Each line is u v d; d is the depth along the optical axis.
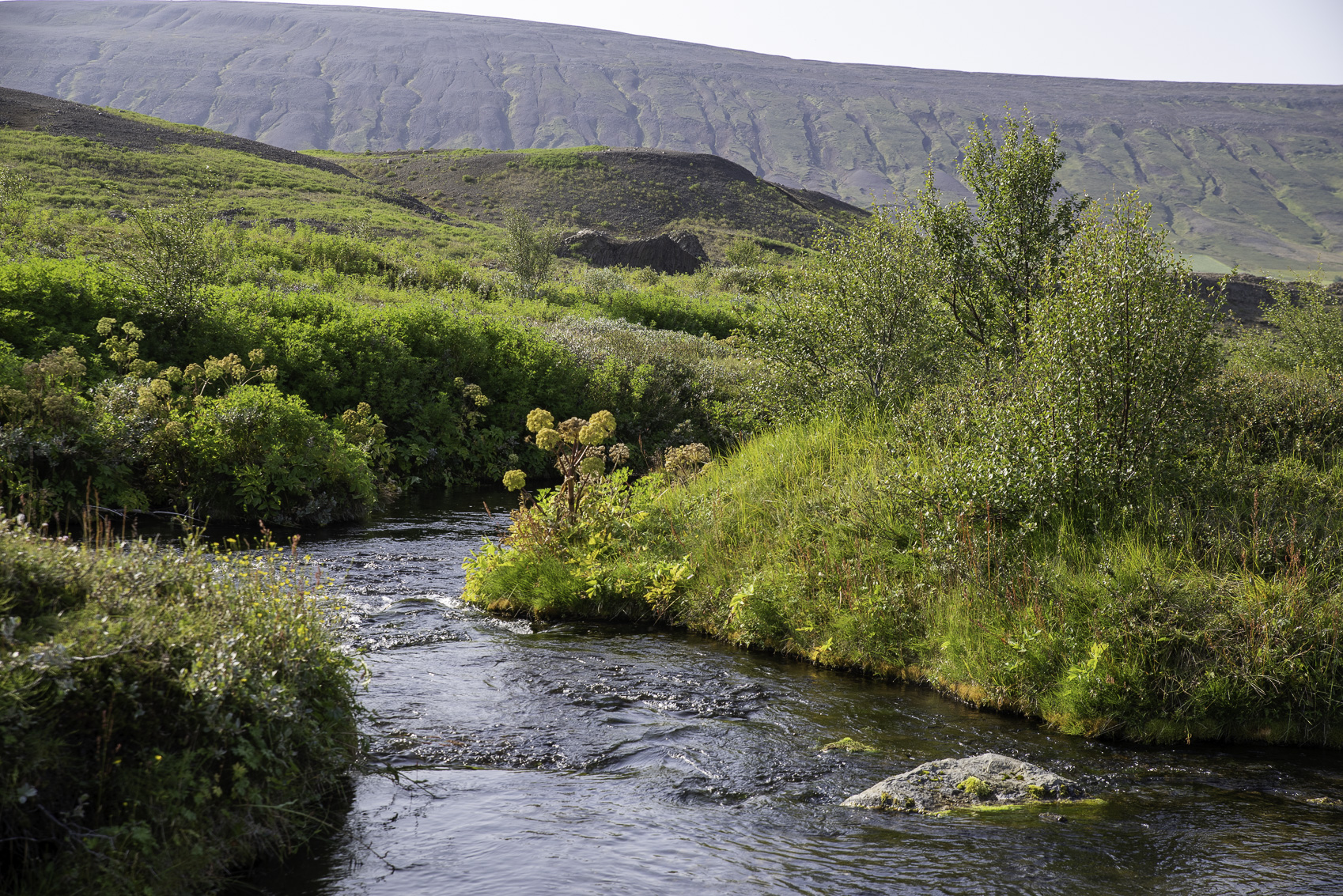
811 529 8.51
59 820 3.30
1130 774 5.16
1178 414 7.76
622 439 20.56
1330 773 5.21
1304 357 20.20
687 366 23.56
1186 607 6.06
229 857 3.76
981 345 12.58
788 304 14.22
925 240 13.05
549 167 95.44
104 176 51.97
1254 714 5.70
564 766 5.09
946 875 3.89
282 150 83.19
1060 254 12.03
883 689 6.71
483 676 6.55
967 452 8.07
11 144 53.72
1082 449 7.35
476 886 3.72
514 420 19.45
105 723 3.51
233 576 4.96
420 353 18.77
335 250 34.41
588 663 7.02
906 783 4.82
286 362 15.78
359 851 4.00
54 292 14.05
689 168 100.88
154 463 11.34
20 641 3.58
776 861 4.00
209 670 3.83
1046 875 3.91
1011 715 6.19
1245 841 4.27
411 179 92.44
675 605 8.37
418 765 4.99
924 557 7.48
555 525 9.27
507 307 30.84
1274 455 8.77
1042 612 6.35
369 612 8.18
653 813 4.50
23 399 10.34
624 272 53.16
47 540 4.41
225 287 18.77
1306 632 5.79
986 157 12.73
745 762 5.23
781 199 98.69
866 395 12.89
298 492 12.30
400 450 16.72
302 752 4.38
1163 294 7.55
